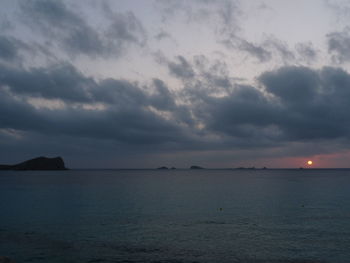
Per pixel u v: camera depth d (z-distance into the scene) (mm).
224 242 27531
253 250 25328
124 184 110312
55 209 46312
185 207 48906
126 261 22547
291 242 27562
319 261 22828
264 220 37781
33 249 25328
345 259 23250
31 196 65562
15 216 40094
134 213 42656
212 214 41906
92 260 22781
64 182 120812
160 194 70875
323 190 81812
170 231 31719
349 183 114812
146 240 28141
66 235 29828
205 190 82625
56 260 22781
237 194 70875
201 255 24016
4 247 25844
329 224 35375
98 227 33438
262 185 104562
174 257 23516
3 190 81000
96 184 109562
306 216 40375
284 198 61906
